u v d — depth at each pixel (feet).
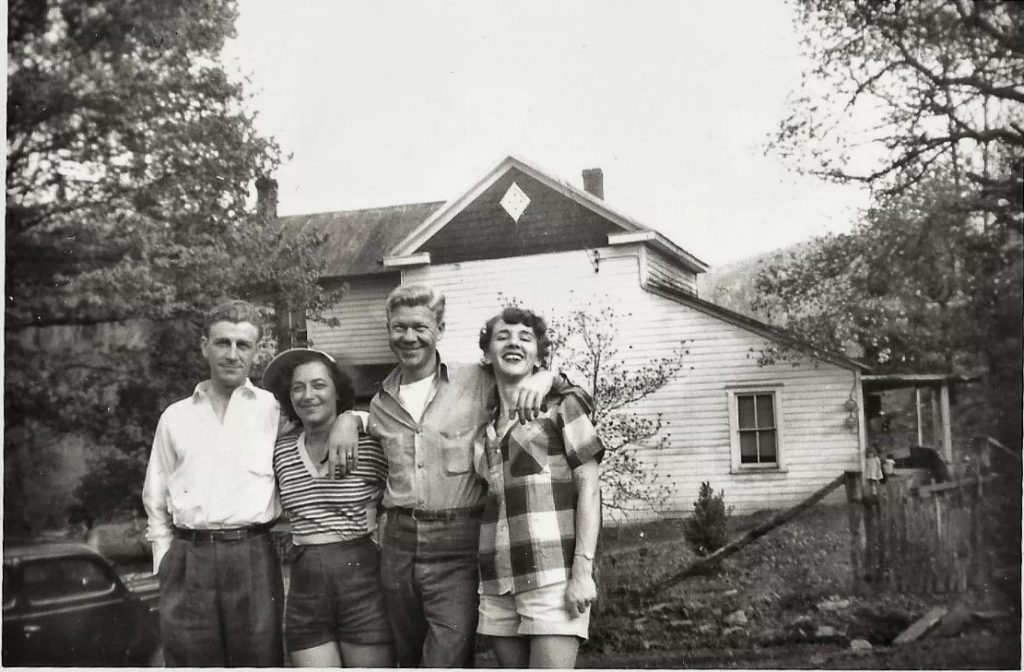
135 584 18.02
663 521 17.15
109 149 19.84
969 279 17.19
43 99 20.04
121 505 19.01
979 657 15.35
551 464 12.33
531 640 12.30
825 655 15.66
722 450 17.22
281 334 18.95
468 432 13.14
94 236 19.67
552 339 17.92
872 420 16.92
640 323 17.69
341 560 13.57
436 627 12.91
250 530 14.49
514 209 18.29
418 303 13.62
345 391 14.40
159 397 19.35
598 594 16.85
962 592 16.06
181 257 19.45
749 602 16.43
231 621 14.44
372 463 13.74
